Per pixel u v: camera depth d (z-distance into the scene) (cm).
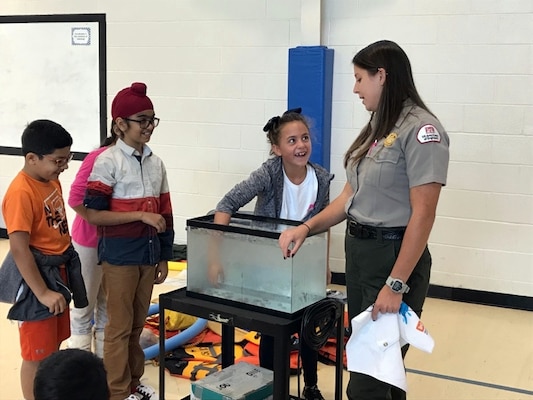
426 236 191
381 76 199
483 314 402
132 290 258
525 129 400
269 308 207
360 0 429
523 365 322
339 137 450
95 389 120
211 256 219
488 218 415
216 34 477
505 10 395
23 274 225
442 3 407
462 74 409
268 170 252
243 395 221
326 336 215
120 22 506
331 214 221
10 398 272
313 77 429
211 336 343
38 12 531
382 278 204
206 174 499
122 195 259
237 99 479
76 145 538
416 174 191
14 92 549
